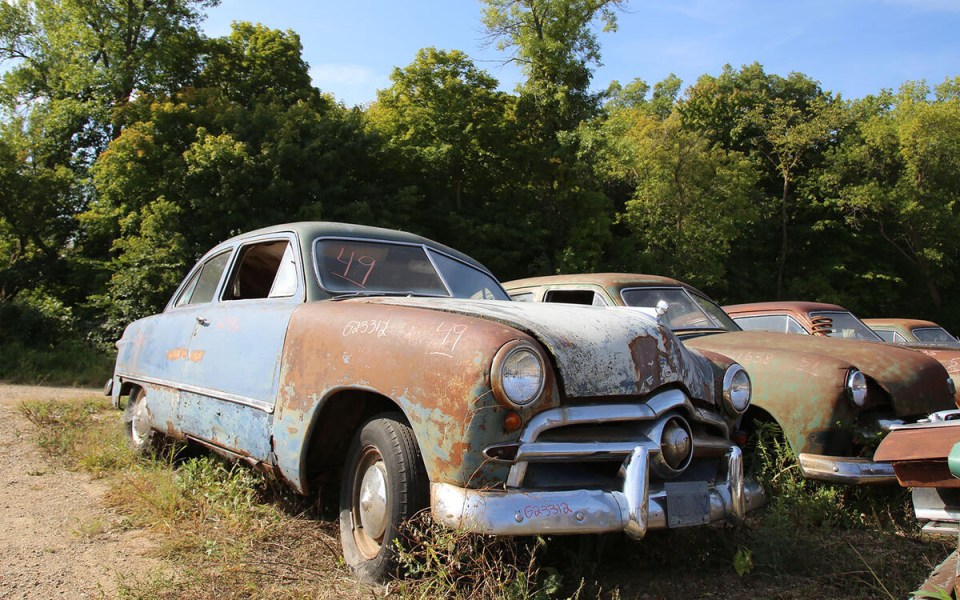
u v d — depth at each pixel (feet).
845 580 11.10
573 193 82.43
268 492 13.92
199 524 12.44
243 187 60.90
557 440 9.29
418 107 79.30
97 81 74.28
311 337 11.66
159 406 16.20
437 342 9.62
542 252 78.54
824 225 112.78
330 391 10.88
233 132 62.54
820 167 117.80
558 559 11.09
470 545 9.07
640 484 9.30
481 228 73.87
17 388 37.09
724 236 89.40
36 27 82.07
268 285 14.16
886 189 110.11
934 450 8.03
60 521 13.15
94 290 67.21
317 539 11.90
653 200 87.81
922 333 34.53
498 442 8.97
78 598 9.84
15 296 67.67
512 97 84.99
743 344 17.21
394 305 11.28
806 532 12.77
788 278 117.80
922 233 111.45
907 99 126.00
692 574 11.32
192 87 71.26
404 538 9.57
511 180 85.10
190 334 15.49
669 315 19.66
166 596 9.73
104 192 65.41
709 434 11.25
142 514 13.21
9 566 10.96
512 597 9.02
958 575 7.52
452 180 81.76
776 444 15.28
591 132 80.02
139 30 76.84
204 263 17.10
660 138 89.66
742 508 10.71
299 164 63.36
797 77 134.10
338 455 11.98
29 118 77.25
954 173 108.27
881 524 13.94
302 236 13.78
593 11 89.76
